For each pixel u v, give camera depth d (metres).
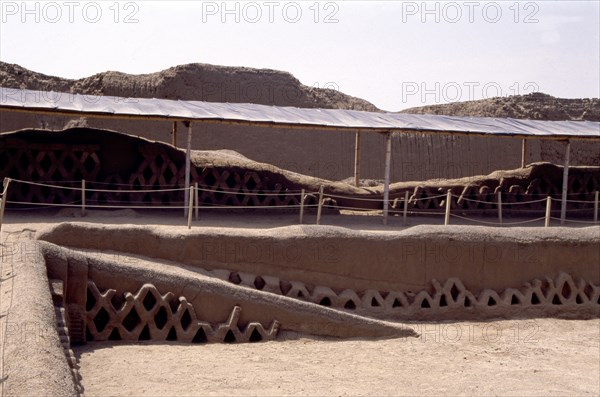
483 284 13.84
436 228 13.78
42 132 15.70
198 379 8.46
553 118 33.44
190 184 16.55
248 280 12.34
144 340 9.98
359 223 16.36
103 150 16.09
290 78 34.00
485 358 10.89
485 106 33.75
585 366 10.83
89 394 7.55
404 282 13.37
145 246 11.98
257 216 16.62
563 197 18.30
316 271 12.89
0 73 31.61
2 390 5.60
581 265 14.46
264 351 10.08
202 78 31.92
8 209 15.02
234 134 29.84
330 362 9.89
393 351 10.78
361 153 30.78
